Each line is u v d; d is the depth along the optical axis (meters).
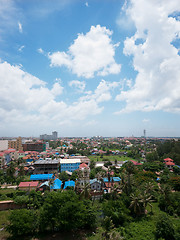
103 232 37.25
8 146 173.38
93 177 83.94
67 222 33.81
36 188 65.62
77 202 40.50
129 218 43.91
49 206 36.47
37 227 37.34
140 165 114.12
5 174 82.00
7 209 47.72
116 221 42.28
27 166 114.75
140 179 74.88
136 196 50.28
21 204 47.84
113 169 104.62
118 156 195.12
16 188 66.06
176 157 121.81
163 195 54.03
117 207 45.47
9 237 35.03
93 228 40.34
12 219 34.34
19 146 182.00
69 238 35.75
